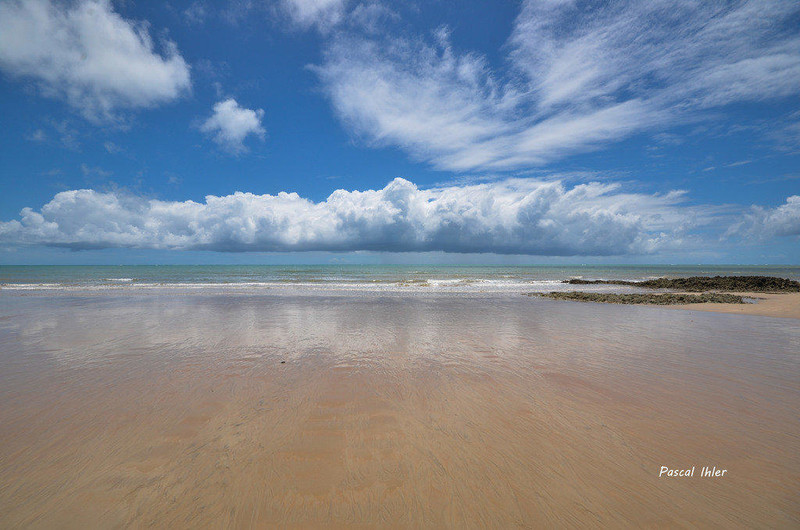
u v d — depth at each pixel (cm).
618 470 307
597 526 244
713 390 497
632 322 1108
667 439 358
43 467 306
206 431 374
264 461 319
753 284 2625
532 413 422
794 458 324
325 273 5709
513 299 1847
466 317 1191
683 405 444
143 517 250
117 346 759
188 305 1516
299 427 385
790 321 1143
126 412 420
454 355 691
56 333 900
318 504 266
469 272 6769
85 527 240
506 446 347
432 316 1212
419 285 2944
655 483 289
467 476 300
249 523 247
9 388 498
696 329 988
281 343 793
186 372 577
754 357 679
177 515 253
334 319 1140
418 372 581
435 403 452
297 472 304
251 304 1564
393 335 886
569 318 1182
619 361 648
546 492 279
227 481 290
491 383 527
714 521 248
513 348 750
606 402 454
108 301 1666
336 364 627
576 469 308
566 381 535
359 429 381
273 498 271
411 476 300
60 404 442
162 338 842
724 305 1575
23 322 1061
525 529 243
